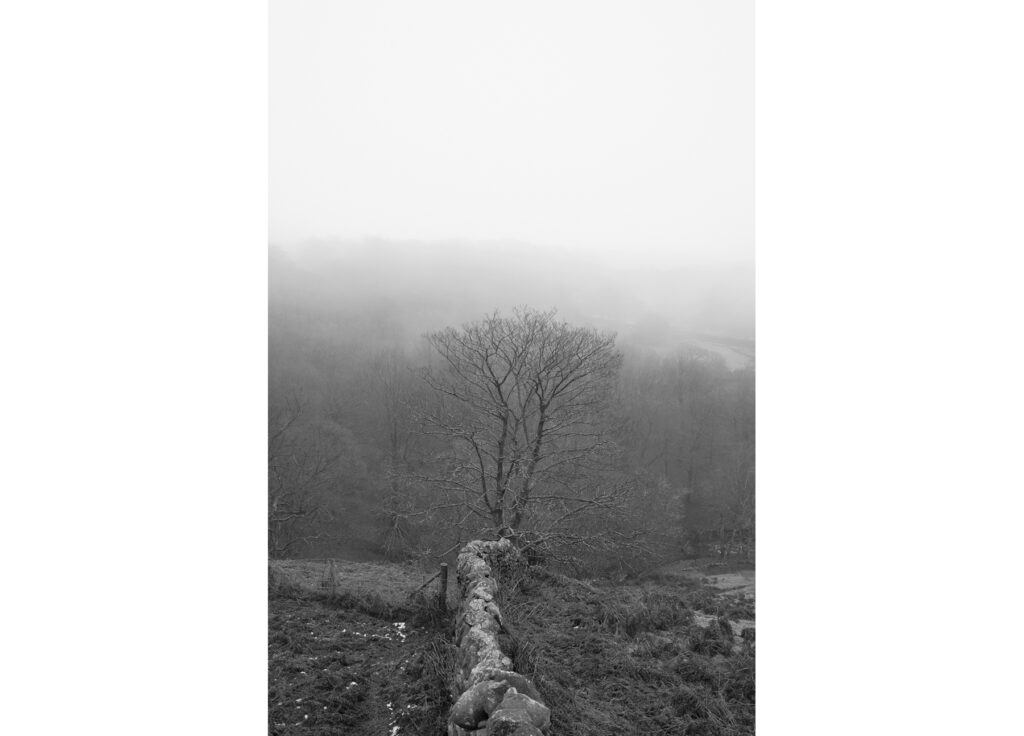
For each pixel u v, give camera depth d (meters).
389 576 15.95
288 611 10.38
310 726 7.21
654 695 7.93
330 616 10.29
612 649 8.88
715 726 7.45
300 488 23.47
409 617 10.34
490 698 5.68
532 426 20.14
